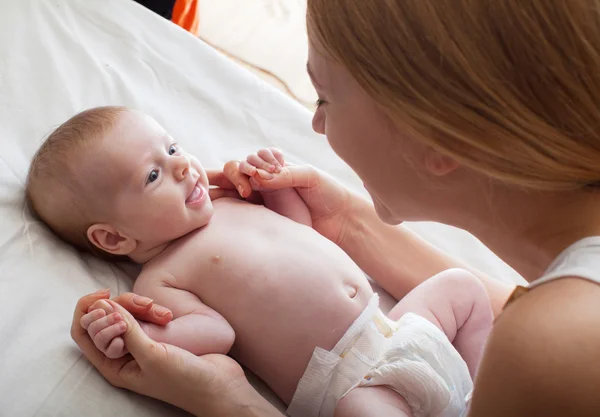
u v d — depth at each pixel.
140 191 0.98
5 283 0.90
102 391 0.84
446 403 0.88
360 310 0.95
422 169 0.64
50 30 1.31
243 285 0.95
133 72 1.34
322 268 0.96
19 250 0.95
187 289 0.97
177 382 0.83
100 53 1.34
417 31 0.50
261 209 1.07
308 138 1.35
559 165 0.51
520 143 0.50
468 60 0.48
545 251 0.60
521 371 0.49
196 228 1.02
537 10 0.45
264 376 0.96
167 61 1.37
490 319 1.01
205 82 1.37
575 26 0.45
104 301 0.84
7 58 1.22
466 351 1.00
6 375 0.81
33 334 0.86
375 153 0.67
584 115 0.48
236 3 2.28
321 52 0.62
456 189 0.64
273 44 2.16
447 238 1.26
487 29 0.47
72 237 1.02
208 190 1.10
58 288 0.93
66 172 0.98
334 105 0.67
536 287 0.54
